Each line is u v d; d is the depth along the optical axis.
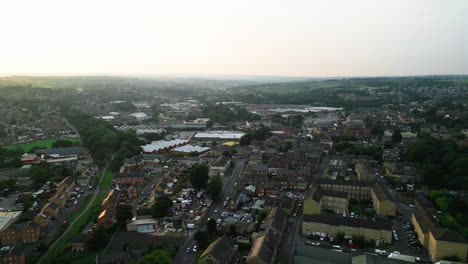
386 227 181.50
